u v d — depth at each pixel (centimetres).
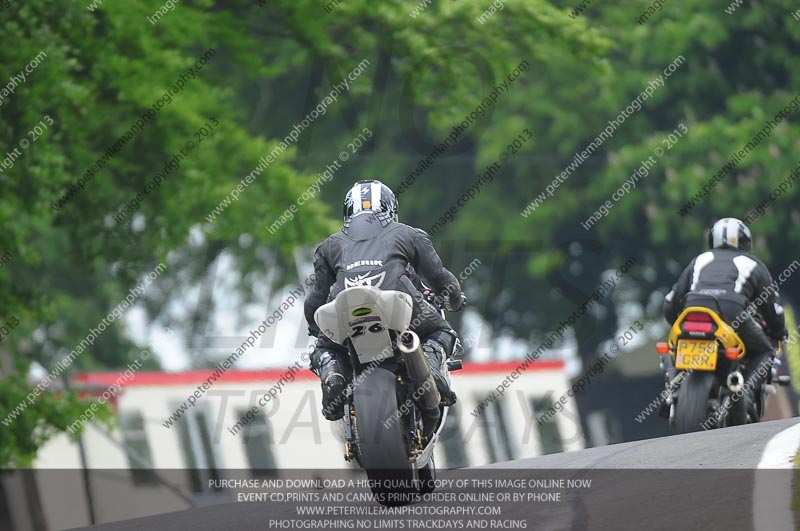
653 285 13400
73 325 11738
